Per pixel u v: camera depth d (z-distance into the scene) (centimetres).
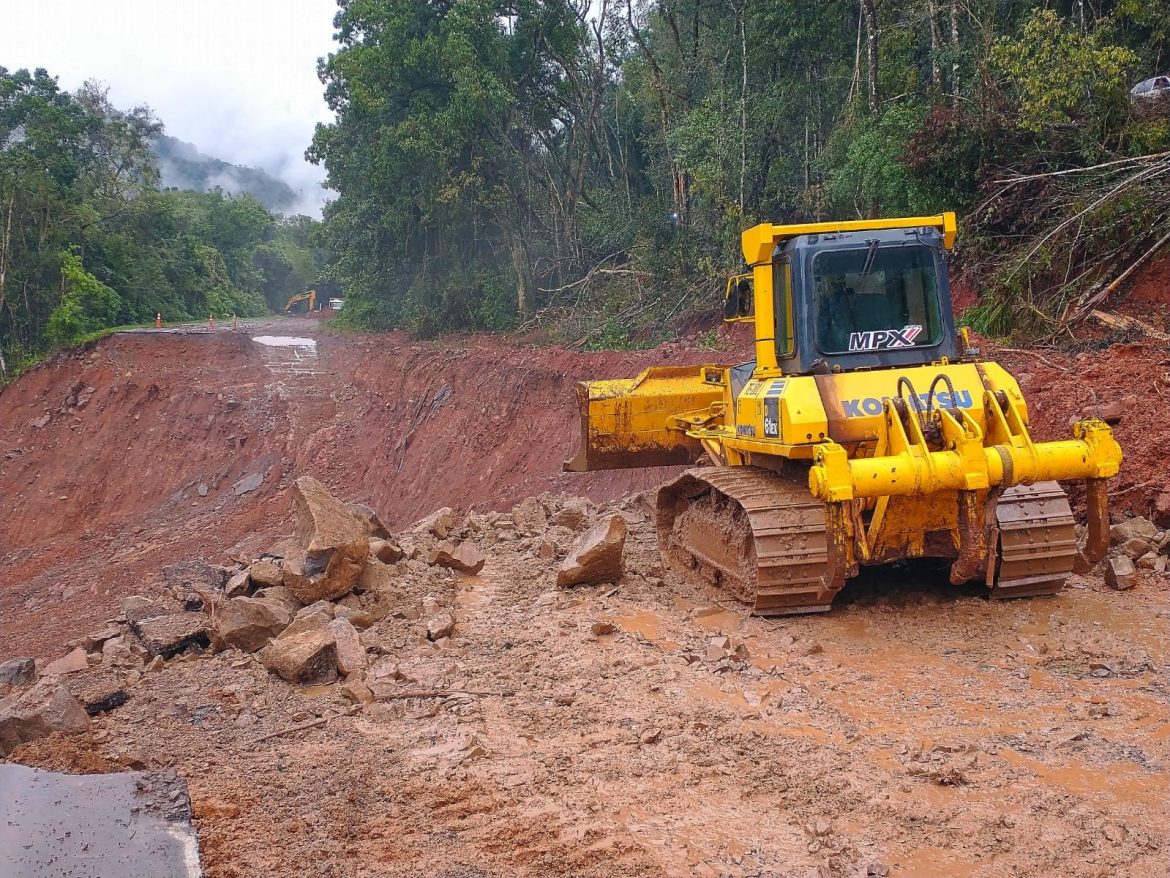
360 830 456
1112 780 473
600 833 442
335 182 3731
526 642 738
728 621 760
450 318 3319
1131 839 417
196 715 622
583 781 499
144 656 762
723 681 636
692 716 579
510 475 2061
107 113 5675
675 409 1123
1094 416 1009
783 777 494
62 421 3506
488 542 1119
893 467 638
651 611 801
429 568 954
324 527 839
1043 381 1132
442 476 2314
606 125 3222
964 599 764
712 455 961
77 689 659
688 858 419
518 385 2247
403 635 775
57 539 3016
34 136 4853
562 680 653
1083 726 535
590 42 3073
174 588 968
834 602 771
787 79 2188
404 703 630
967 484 638
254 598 806
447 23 2872
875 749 525
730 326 2045
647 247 2572
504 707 612
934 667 639
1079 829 428
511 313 3188
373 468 2708
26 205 4494
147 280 5131
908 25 1823
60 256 4509
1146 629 680
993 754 509
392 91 3039
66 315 4241
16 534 3117
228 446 3125
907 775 491
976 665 638
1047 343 1308
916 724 554
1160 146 1392
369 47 3159
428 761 533
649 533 1095
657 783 496
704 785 491
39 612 2302
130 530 2839
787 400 703
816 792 477
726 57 2303
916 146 1579
